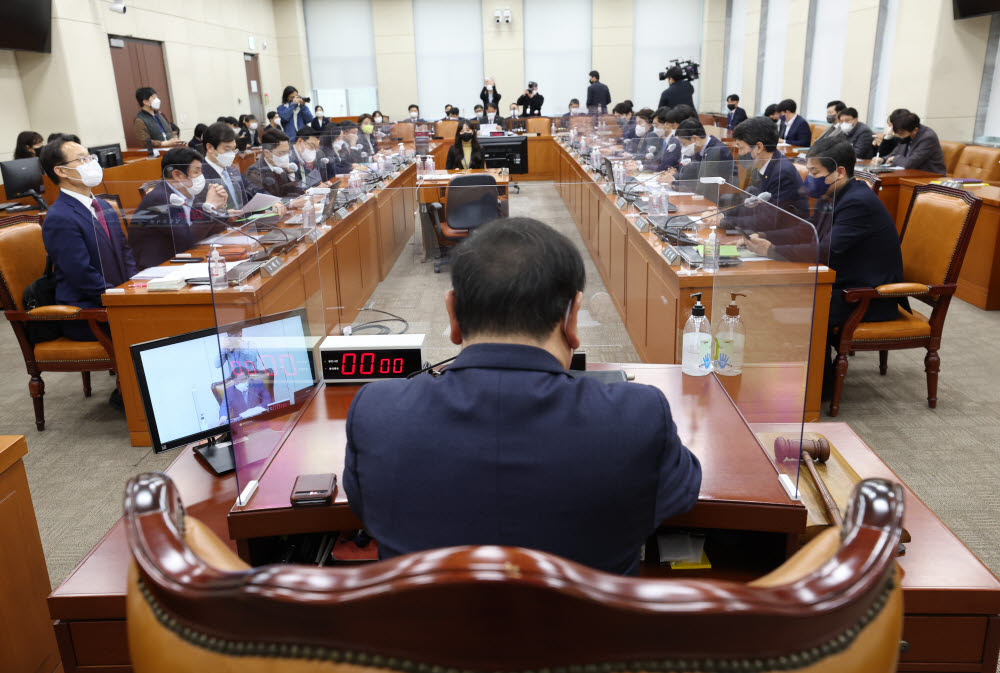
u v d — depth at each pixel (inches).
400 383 38.9
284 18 570.9
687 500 36.9
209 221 158.2
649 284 129.6
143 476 24.4
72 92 311.1
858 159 251.9
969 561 57.6
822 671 18.9
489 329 37.1
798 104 439.2
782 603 18.1
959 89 290.5
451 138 437.4
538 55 573.0
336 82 589.9
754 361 74.9
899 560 57.9
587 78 577.0
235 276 61.4
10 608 65.8
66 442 131.2
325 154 308.0
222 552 23.3
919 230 130.9
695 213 150.2
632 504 34.4
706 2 556.4
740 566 60.5
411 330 88.3
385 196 140.9
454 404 35.0
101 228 135.9
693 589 18.1
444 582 17.5
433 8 568.4
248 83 526.9
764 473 55.9
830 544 23.5
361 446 36.5
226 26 482.9
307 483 55.2
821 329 117.7
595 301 114.0
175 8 412.8
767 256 72.1
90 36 326.3
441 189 126.7
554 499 33.1
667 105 427.8
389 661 18.7
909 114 229.5
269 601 18.2
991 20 280.1
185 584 19.6
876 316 128.3
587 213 156.2
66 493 114.3
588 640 18.1
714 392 69.9
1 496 64.9
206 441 75.1
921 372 147.7
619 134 345.7
